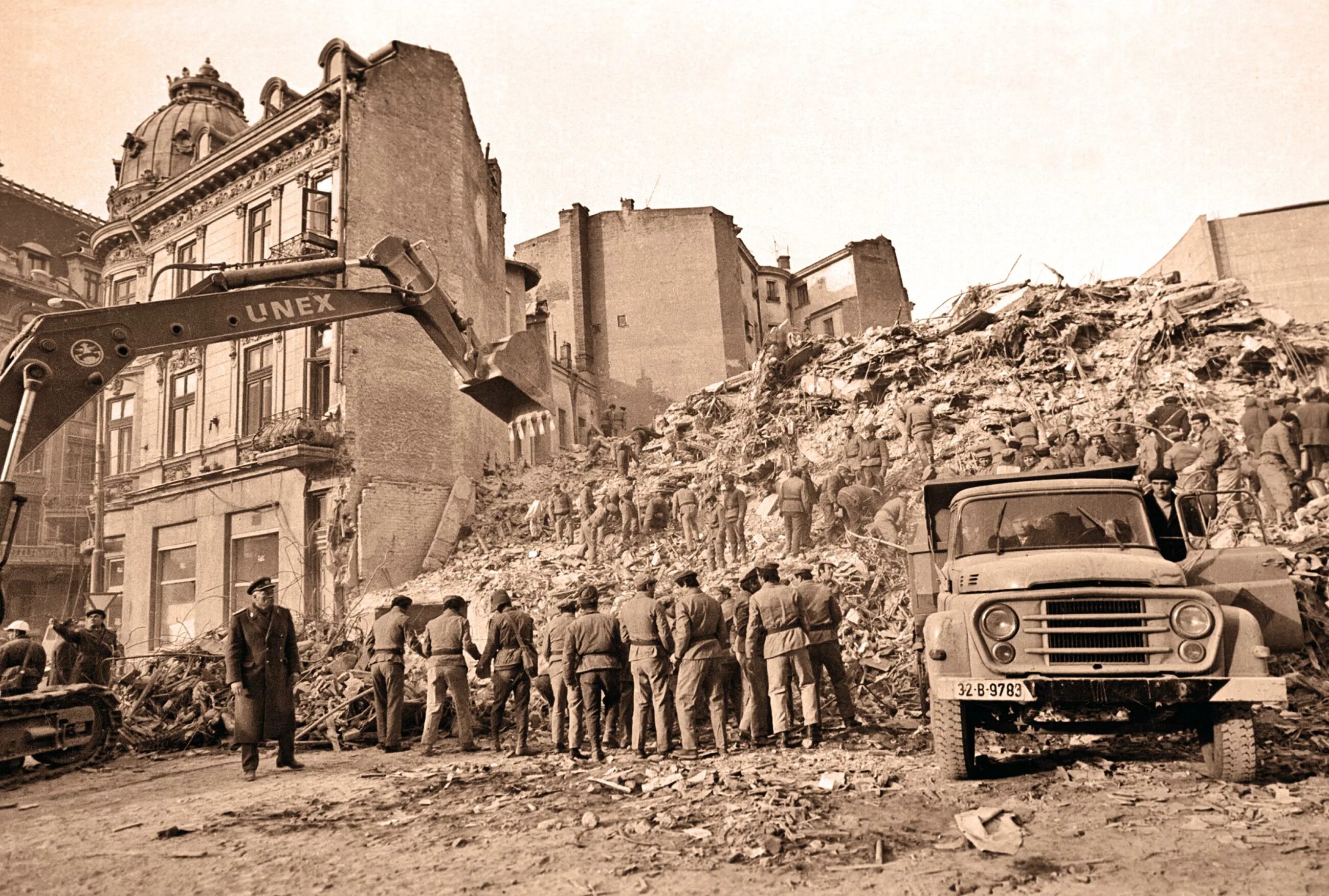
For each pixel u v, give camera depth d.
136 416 28.59
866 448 16.30
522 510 24.36
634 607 8.48
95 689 10.08
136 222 28.89
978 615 6.09
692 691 8.16
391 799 6.68
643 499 20.44
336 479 22.52
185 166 33.03
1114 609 5.88
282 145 25.25
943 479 8.02
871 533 13.86
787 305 52.16
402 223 24.72
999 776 6.27
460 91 27.25
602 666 8.29
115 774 9.12
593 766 7.76
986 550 7.23
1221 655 5.64
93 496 29.67
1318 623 8.75
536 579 19.08
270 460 22.61
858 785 6.19
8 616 35.72
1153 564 6.19
